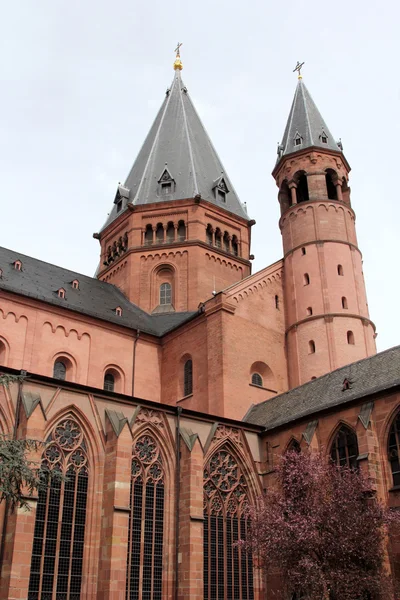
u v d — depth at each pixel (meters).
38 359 46.91
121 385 50.88
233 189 70.94
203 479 37.69
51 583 30.38
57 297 51.25
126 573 32.69
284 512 30.73
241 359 48.50
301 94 65.69
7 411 31.89
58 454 33.09
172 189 66.38
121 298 60.88
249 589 37.50
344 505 28.41
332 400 37.38
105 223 70.44
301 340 52.44
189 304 59.34
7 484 23.27
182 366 51.56
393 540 30.20
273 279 55.56
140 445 36.25
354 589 27.17
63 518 32.00
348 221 57.78
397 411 32.97
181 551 34.66
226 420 40.34
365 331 53.03
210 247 62.50
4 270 51.19
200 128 75.19
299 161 60.09
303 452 34.91
